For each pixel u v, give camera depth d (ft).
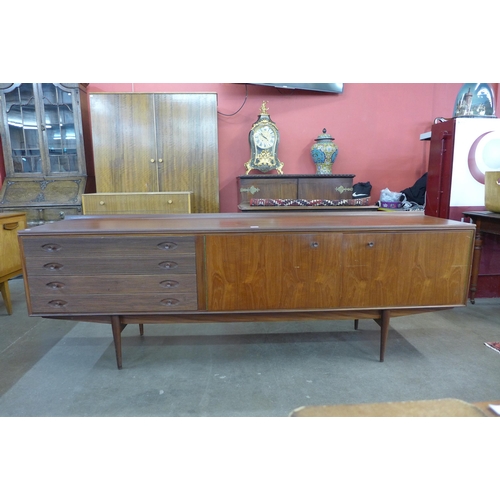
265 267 5.83
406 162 12.94
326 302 6.01
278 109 12.41
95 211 10.46
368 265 5.92
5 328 8.05
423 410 2.73
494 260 9.48
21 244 5.66
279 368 6.37
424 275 6.02
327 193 11.30
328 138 11.68
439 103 12.60
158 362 6.59
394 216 7.29
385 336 6.36
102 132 10.81
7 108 11.23
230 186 12.72
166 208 10.49
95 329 8.02
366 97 12.50
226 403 5.39
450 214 9.26
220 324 8.25
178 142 10.98
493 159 8.98
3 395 5.61
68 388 5.79
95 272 5.78
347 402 5.41
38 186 11.43
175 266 5.79
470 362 6.53
